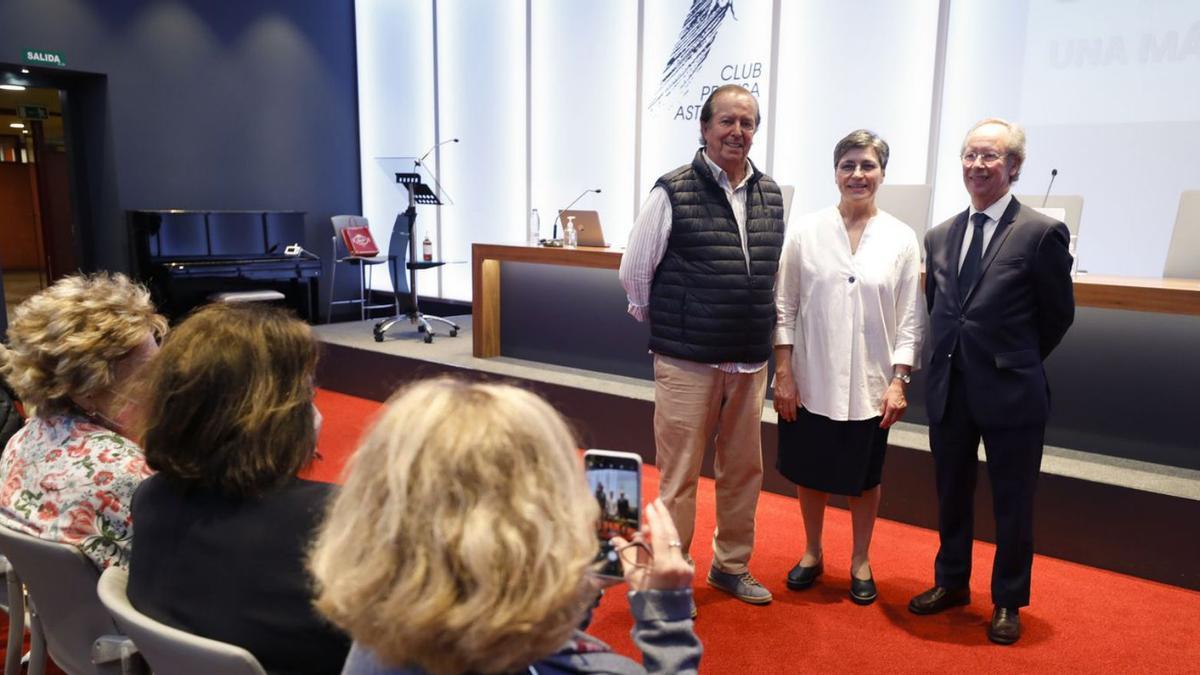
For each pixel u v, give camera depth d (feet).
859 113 17.29
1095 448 10.58
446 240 24.66
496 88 22.71
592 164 21.25
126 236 20.59
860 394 7.88
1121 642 7.56
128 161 20.49
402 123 24.75
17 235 21.27
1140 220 14.80
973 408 7.37
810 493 8.55
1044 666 7.14
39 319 4.53
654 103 19.92
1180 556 8.73
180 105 21.26
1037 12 15.24
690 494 8.12
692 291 7.73
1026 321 7.21
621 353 14.84
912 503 10.36
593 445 13.58
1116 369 10.34
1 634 7.39
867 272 7.84
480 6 22.62
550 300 15.75
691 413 7.93
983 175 7.20
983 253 7.35
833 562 9.37
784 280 8.30
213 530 3.28
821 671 7.06
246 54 22.44
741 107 7.41
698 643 2.80
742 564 8.46
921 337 8.04
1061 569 9.18
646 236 7.82
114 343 4.54
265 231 22.13
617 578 2.95
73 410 4.62
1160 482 9.18
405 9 24.04
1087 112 15.03
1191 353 9.82
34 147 21.03
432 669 2.07
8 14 18.26
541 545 2.08
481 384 2.48
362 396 17.49
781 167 18.53
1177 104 14.17
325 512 3.12
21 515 4.47
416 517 2.10
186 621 3.27
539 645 2.10
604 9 20.43
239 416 3.33
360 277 25.59
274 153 23.39
